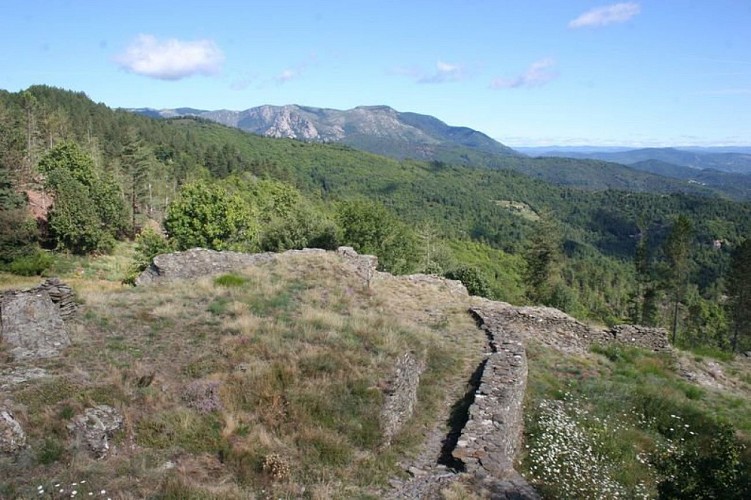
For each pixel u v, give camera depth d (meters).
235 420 9.14
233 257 21.20
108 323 12.84
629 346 19.67
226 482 7.66
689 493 7.66
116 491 6.83
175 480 7.20
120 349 11.40
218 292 16.56
